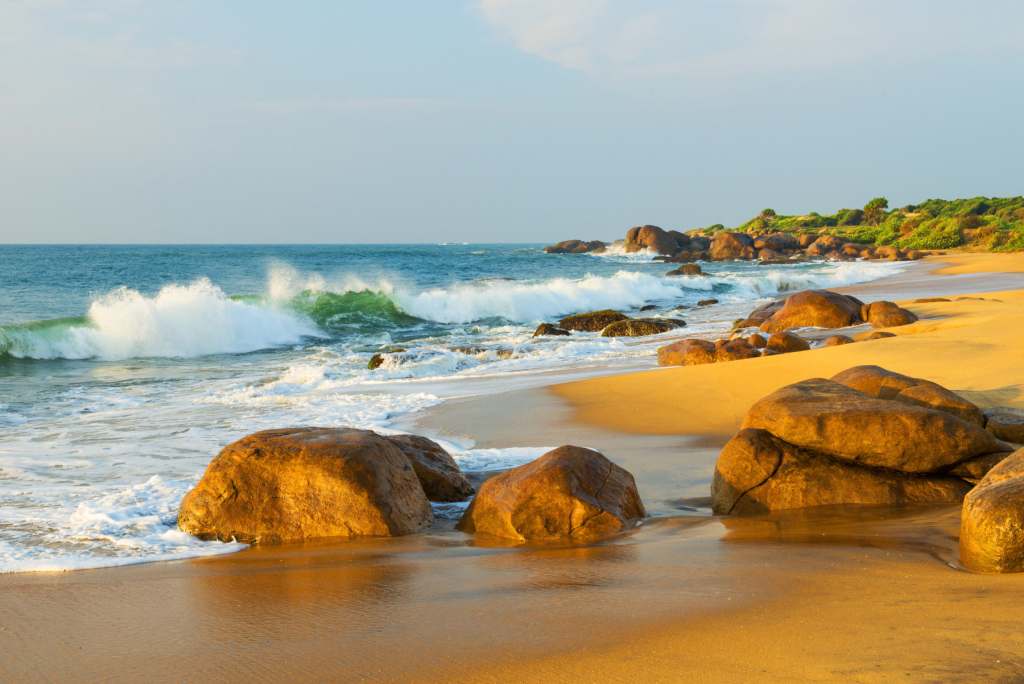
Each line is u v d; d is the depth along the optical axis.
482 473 9.48
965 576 5.01
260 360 22.03
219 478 7.33
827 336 21.16
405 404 14.34
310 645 4.37
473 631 4.45
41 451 10.96
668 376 14.80
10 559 6.49
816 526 6.81
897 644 3.84
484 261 82.62
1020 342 14.40
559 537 6.97
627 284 42.41
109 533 7.27
